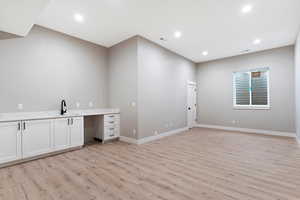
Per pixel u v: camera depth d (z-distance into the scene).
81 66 4.20
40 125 3.05
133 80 4.14
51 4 2.71
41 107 3.47
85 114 3.79
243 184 2.10
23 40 3.23
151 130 4.43
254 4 2.75
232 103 5.86
